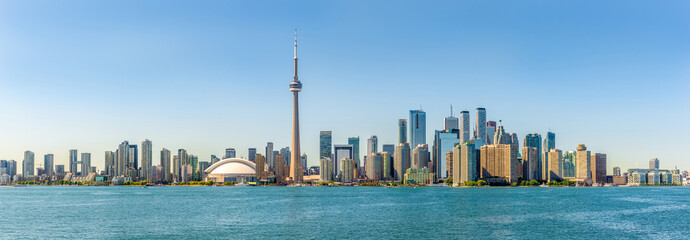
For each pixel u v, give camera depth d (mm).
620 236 162875
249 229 176000
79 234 165250
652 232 171125
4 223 194500
